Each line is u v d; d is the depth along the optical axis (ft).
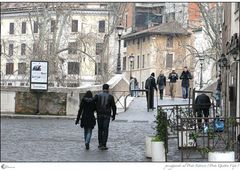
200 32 396.37
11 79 390.63
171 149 84.12
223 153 62.18
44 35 254.06
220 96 144.77
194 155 73.61
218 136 68.90
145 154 81.35
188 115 99.66
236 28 110.32
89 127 88.89
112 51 379.76
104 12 378.73
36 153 83.46
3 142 95.81
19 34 420.36
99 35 331.98
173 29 409.69
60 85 250.16
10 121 134.92
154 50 412.77
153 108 159.74
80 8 378.32
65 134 109.29
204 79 364.38
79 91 149.38
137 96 210.18
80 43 290.76
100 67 307.78
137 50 435.12
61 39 304.91
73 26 381.40
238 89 103.19
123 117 141.90
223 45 155.63
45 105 149.38
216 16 249.14
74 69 291.79
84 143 96.32
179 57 405.80
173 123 86.38
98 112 88.43
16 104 150.20
